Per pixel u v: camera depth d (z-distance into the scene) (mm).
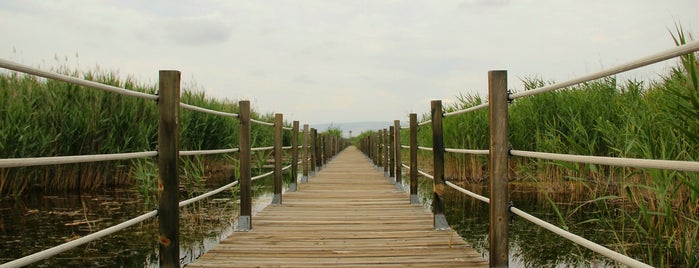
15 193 6094
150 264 3375
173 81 2623
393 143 8195
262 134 11523
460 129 7738
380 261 2992
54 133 6523
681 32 3107
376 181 8281
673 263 3074
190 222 4773
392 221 4352
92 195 6438
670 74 3617
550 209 5109
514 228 4344
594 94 5965
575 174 5762
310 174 9398
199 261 2990
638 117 4059
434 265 2908
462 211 5309
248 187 4016
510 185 6922
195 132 8773
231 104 12594
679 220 3346
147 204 5695
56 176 6605
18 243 3850
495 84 2717
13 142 5930
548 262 3373
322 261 2990
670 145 3725
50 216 4938
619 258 1784
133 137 7246
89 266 3322
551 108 6652
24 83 6871
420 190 7301
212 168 9430
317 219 4461
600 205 4254
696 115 2689
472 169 7574
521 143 6961
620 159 1699
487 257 3463
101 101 7070
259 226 4133
